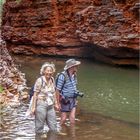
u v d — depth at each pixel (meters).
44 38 28.77
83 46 27.62
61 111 10.16
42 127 9.31
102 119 11.43
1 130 9.44
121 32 25.19
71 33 28.17
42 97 9.23
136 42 24.34
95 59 27.03
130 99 15.28
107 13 26.33
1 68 15.02
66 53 28.03
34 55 29.08
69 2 29.09
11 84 13.59
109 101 14.66
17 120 10.34
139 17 25.14
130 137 9.51
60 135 9.22
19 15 30.39
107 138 9.27
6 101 12.05
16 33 29.83
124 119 11.83
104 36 25.70
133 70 23.61
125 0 25.97
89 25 26.86
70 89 10.01
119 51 24.84
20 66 22.42
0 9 32.56
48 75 9.21
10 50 29.97
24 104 12.05
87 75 20.92
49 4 29.41
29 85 15.85
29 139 8.80
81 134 9.45
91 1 28.08
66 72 9.95
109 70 23.17
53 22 29.16
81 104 13.71
